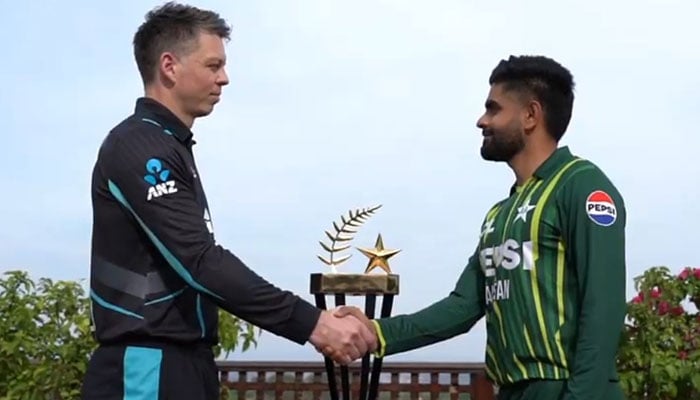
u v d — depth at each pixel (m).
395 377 6.20
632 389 5.42
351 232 3.68
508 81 3.03
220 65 2.88
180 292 2.73
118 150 2.73
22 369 5.59
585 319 2.71
